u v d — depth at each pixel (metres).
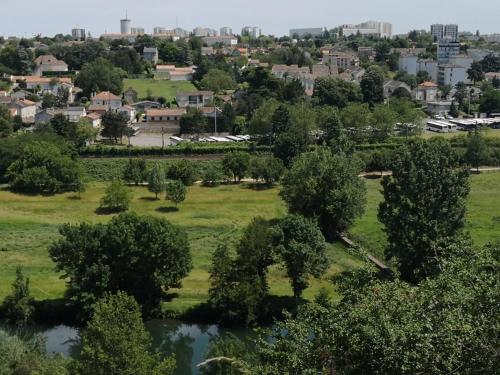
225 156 124.44
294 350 27.36
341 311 26.70
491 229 88.62
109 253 63.78
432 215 67.25
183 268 65.50
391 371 23.09
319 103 178.75
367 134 151.12
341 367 24.97
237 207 103.31
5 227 90.12
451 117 191.62
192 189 116.19
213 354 39.62
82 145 137.25
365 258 32.47
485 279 26.12
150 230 64.19
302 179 85.94
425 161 68.81
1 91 197.50
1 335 47.94
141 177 118.69
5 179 118.56
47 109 174.62
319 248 65.94
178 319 63.44
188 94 199.88
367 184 119.31
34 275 72.62
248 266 63.53
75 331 60.75
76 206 103.38
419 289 26.66
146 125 170.50
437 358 22.53
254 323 62.09
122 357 38.00
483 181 120.56
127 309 41.84
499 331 23.20
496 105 193.88
